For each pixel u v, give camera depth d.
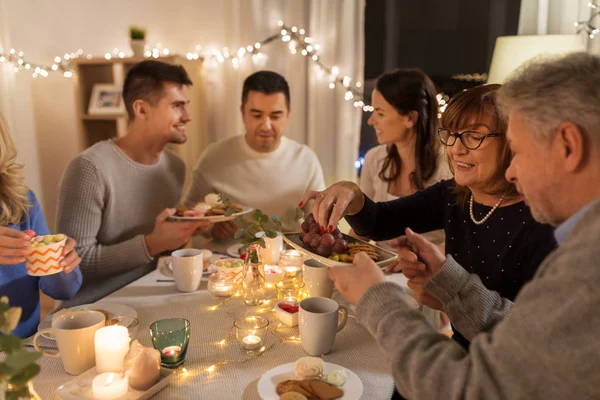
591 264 0.58
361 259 0.87
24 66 3.46
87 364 1.01
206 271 1.60
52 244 1.25
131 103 2.06
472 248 1.28
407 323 0.74
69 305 1.60
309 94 3.07
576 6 2.64
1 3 3.35
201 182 2.41
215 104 3.30
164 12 3.30
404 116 2.10
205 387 0.96
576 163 0.65
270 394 0.90
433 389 0.66
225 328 1.22
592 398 0.57
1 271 1.44
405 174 2.25
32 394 0.82
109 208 1.96
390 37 3.03
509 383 0.60
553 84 0.66
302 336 1.09
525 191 0.73
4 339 0.64
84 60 3.05
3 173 1.43
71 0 3.39
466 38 2.93
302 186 2.43
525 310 0.62
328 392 0.89
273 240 1.62
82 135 3.17
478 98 1.14
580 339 0.57
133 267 1.88
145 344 1.13
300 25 3.04
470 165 1.19
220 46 3.25
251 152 2.39
